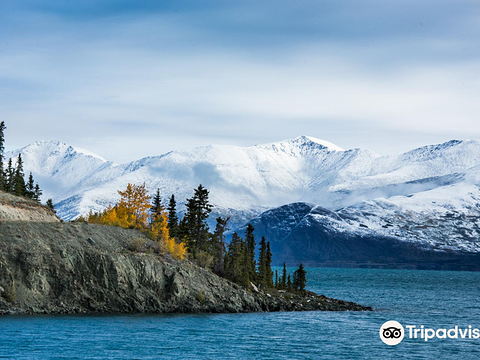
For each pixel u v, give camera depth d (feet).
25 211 437.17
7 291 360.69
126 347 303.48
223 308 440.45
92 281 391.45
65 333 321.32
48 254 385.29
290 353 317.42
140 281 414.62
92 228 444.96
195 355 299.79
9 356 274.57
